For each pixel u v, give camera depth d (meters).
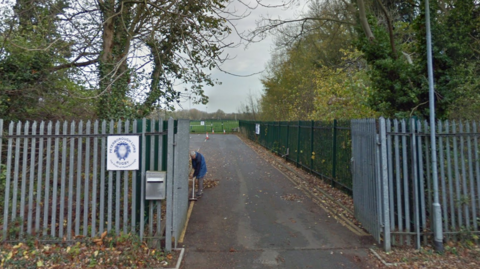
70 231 4.71
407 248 4.88
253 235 5.54
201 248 4.95
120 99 8.02
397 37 11.71
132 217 4.76
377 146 4.98
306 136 11.98
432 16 6.02
